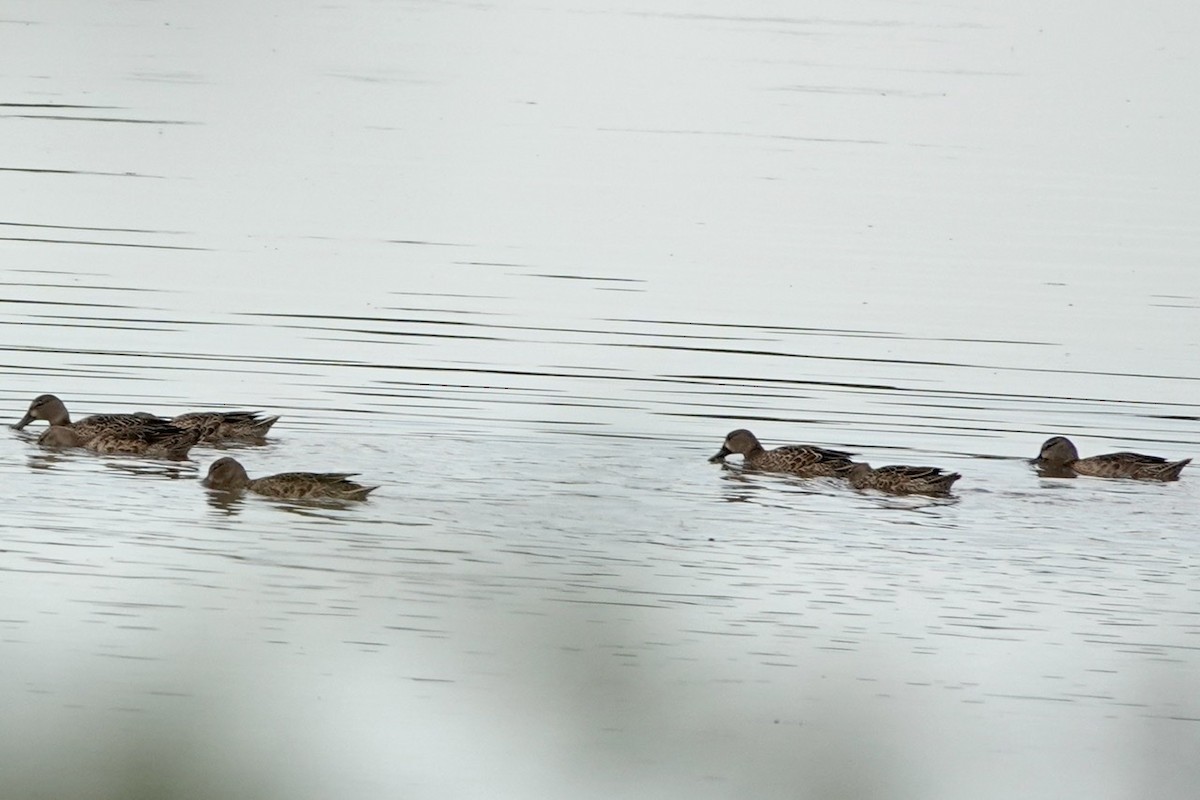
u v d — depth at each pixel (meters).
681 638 19.20
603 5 82.19
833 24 78.19
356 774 14.80
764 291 38.06
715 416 29.30
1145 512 25.20
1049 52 72.06
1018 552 23.20
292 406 28.91
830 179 49.84
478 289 37.25
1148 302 38.09
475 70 65.44
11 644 18.25
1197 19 81.31
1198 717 18.22
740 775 14.11
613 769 13.64
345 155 50.81
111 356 31.27
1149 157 53.84
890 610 20.77
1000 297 38.22
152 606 19.78
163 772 11.30
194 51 66.94
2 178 45.75
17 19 72.06
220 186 46.16
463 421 28.36
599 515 23.88
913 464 27.38
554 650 13.29
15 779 11.17
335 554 21.75
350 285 37.09
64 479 24.89
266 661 17.91
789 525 23.92
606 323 35.00
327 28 73.44
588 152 52.44
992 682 18.84
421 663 17.69
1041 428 29.61
